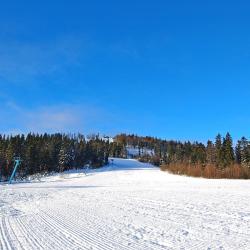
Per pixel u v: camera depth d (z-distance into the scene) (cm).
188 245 866
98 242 920
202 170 6950
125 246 868
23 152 9044
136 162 16412
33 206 1880
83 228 1138
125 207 1762
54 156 9975
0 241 934
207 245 861
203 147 11531
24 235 1021
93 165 12669
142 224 1208
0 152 8462
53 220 1323
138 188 3581
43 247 861
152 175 7512
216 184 4269
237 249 809
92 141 14850
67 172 9631
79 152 11831
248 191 2941
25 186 4262
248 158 9225
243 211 1530
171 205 1827
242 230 1059
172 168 8762
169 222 1245
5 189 3484
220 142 9825
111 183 4909
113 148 19588
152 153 19512
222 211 1538
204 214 1448
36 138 11012
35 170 9294
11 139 9694
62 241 935
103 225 1197
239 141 9975
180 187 3703
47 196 2612
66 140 11381
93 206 1834
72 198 2391
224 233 1017
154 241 924
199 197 2328
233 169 6519
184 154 13650
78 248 850
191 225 1170
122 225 1192
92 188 3653
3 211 1634
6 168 8406
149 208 1705
